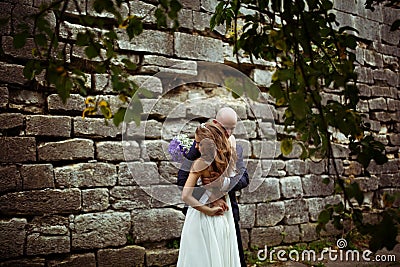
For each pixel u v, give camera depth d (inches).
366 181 221.8
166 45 170.2
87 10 152.6
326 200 206.5
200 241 115.6
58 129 149.3
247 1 91.4
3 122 141.5
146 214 162.1
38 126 146.3
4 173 139.9
